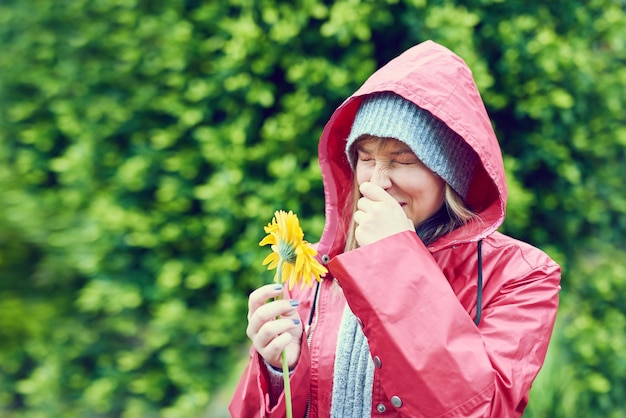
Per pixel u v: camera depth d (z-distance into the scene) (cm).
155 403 414
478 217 173
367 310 156
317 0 369
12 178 453
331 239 194
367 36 357
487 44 379
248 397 182
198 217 400
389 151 167
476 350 152
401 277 156
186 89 402
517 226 368
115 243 406
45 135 442
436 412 149
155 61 405
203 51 396
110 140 423
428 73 167
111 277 409
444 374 150
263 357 173
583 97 384
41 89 446
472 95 171
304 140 374
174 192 396
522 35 371
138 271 411
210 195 371
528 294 167
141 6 418
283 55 370
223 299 384
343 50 373
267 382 177
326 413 174
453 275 174
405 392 152
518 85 378
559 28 389
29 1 436
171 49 397
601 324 395
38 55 432
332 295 184
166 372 414
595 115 392
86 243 414
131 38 415
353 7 354
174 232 393
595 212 391
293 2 371
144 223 398
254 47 364
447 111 163
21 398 455
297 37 369
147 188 413
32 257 464
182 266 395
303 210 374
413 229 163
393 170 168
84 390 428
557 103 368
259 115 386
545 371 357
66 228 429
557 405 363
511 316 164
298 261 161
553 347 377
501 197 167
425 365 150
